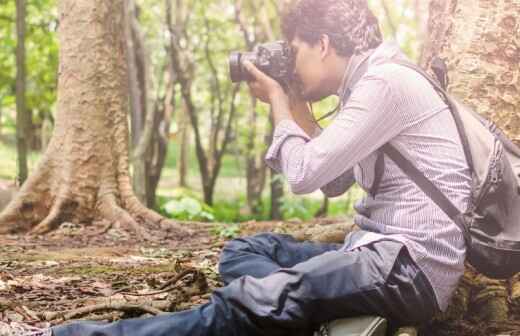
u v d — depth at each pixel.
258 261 2.89
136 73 11.91
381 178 2.62
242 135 16.03
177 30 13.95
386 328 2.56
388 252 2.51
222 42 17.56
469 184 2.56
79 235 7.02
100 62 7.61
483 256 2.55
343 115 2.57
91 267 4.91
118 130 7.71
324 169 2.56
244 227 7.08
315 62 2.73
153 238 6.90
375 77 2.56
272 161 2.74
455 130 2.58
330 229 4.73
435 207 2.54
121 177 7.69
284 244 3.02
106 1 7.62
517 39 3.55
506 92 3.57
